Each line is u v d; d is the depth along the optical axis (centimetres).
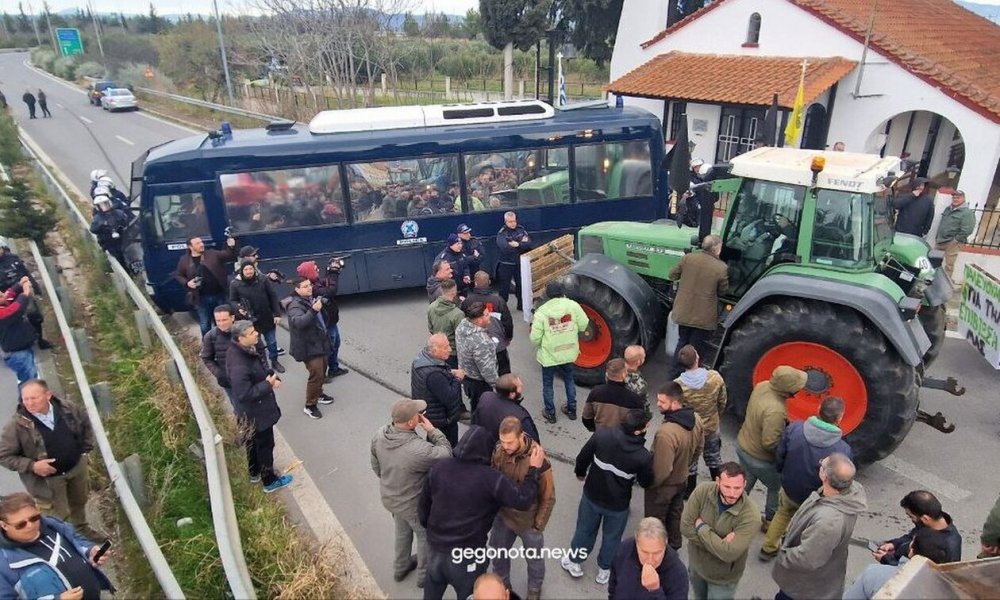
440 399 580
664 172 1111
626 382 542
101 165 2123
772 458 525
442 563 437
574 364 809
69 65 5091
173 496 610
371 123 1029
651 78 1672
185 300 1018
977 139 1283
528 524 471
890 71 1378
